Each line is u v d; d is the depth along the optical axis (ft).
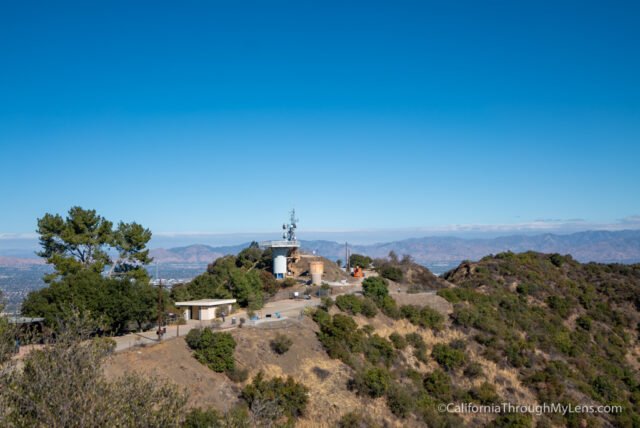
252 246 299.99
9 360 67.82
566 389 169.27
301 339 150.00
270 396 114.42
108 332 148.56
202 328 141.79
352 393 132.67
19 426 56.75
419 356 168.14
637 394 184.65
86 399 58.18
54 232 183.21
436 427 133.39
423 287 253.65
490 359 176.55
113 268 191.62
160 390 67.46
